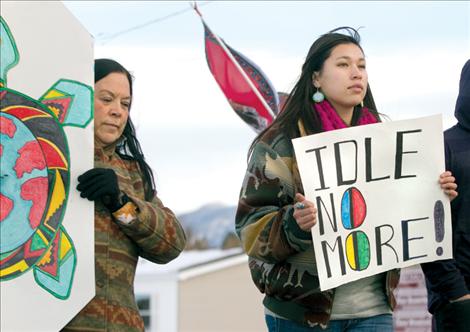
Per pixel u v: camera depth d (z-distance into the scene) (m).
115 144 7.45
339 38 8.05
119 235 7.12
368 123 8.27
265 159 7.79
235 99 14.73
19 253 6.06
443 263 8.24
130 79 7.54
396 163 7.87
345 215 7.64
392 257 7.79
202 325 30.95
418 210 7.91
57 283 6.25
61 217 6.30
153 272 30.86
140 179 7.57
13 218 6.04
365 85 8.09
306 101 8.02
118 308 7.01
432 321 8.81
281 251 7.48
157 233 7.15
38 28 6.22
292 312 7.70
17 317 6.03
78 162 6.43
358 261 7.64
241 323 30.95
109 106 7.27
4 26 6.05
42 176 6.21
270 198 7.73
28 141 6.16
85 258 6.41
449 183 7.97
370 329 7.80
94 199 6.48
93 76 6.52
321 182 7.57
